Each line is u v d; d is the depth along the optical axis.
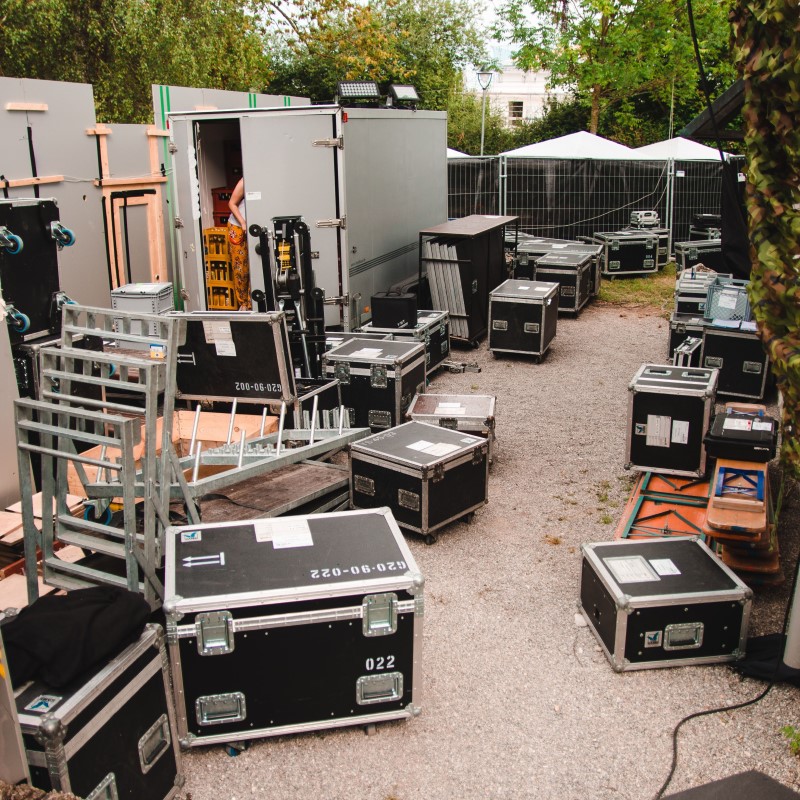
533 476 5.98
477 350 9.46
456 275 9.09
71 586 3.79
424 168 10.05
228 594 3.11
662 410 5.36
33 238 5.22
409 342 6.84
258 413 5.98
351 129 7.60
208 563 3.35
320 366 6.56
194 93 10.41
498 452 6.42
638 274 13.89
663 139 26.75
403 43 25.09
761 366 7.38
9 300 5.08
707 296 7.55
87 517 4.47
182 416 5.84
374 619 3.22
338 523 3.72
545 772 3.18
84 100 8.38
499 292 8.86
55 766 2.51
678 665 3.79
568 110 27.67
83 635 2.69
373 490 5.02
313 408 5.56
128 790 2.82
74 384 5.10
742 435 4.66
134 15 13.36
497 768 3.20
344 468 5.45
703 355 7.55
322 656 3.22
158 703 2.96
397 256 9.29
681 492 5.39
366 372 6.29
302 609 3.14
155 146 9.48
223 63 17.23
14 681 2.65
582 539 5.03
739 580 3.80
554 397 7.77
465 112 29.52
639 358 9.16
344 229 7.58
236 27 17.31
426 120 9.98
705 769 3.18
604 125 27.23
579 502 5.55
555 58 21.14
